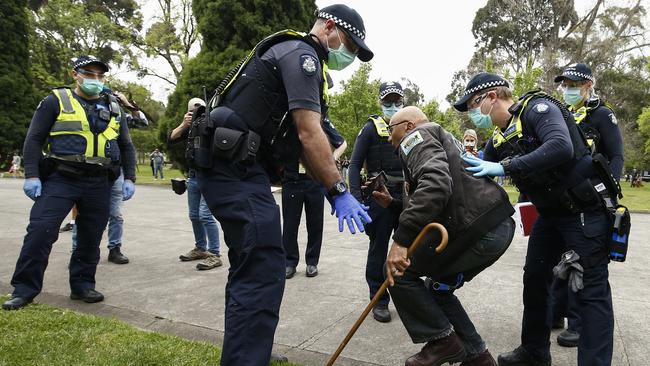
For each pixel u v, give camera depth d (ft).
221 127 6.55
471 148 18.63
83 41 93.04
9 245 18.25
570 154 7.11
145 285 13.32
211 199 6.75
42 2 102.63
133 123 15.69
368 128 11.55
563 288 10.28
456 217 7.13
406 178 7.66
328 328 10.23
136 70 84.02
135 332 9.40
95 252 11.97
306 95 6.23
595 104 9.92
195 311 11.12
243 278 6.45
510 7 103.76
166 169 112.16
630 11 90.58
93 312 11.11
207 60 52.47
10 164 78.43
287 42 6.64
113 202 15.96
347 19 6.97
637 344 9.35
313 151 6.29
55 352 8.30
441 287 7.68
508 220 7.52
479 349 7.83
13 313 10.21
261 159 6.87
